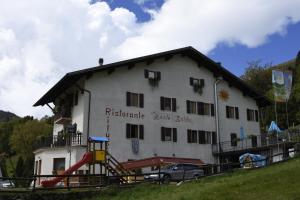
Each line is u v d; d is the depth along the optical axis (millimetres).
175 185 24641
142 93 42344
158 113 42906
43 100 45375
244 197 17484
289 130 46406
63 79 38688
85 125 38125
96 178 28547
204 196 18703
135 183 25500
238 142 47844
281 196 16719
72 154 37031
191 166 31344
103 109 39469
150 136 41719
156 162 33719
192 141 44625
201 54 46469
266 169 25625
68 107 41562
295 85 73625
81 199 22141
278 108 73625
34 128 85312
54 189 22422
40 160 40062
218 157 46094
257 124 50750
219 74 48406
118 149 39344
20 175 60031
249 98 50969
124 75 41625
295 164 25281
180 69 45875
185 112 44938
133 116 41125
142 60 42250
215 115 47188
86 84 39219
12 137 86250
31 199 20953
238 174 25766
